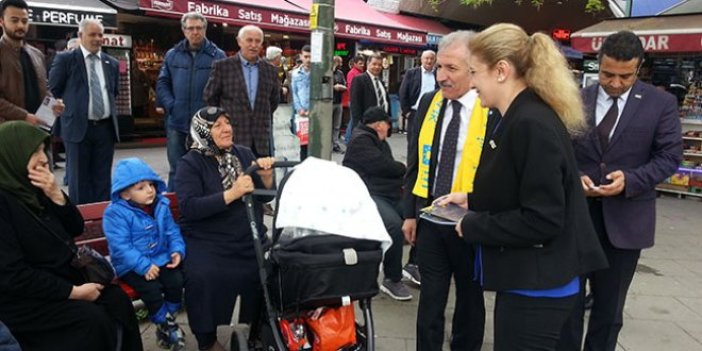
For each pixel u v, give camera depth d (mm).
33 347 2863
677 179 9062
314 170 2959
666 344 3936
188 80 6062
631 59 2922
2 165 2873
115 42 11016
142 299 3521
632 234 3123
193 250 3506
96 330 2924
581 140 3178
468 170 3037
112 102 5992
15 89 4969
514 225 2104
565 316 2238
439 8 16281
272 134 6523
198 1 10305
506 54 2174
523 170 2109
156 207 3641
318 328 2812
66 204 3184
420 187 3291
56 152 9188
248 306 3602
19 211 2865
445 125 3182
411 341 3836
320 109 4715
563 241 2148
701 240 6637
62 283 2918
